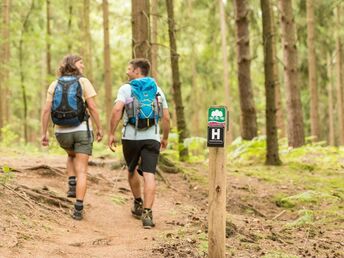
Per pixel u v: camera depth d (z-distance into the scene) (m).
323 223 6.79
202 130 30.23
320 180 9.40
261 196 8.37
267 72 10.60
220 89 25.64
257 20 16.97
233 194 8.34
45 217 5.75
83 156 6.21
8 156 9.89
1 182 6.11
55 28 23.75
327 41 20.33
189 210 7.22
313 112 18.50
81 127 6.19
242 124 12.86
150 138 6.18
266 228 6.40
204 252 4.71
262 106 22.05
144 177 6.18
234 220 6.60
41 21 21.67
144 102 6.14
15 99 26.89
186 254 4.63
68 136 6.20
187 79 26.19
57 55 23.66
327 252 5.30
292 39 14.21
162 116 6.36
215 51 21.78
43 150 14.42
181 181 8.76
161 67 22.20
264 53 10.50
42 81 26.86
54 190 6.89
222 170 4.15
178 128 10.80
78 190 6.14
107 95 17.73
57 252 4.51
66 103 6.05
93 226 6.00
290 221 7.16
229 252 4.82
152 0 12.10
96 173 8.27
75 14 20.94
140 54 8.62
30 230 5.11
